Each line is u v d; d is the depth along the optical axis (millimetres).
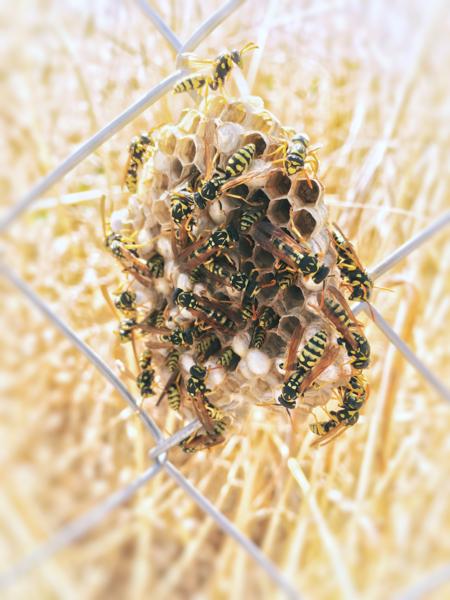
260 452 167
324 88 193
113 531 156
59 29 181
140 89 176
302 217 106
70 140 180
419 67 199
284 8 198
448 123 198
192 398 123
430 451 167
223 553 157
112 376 125
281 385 118
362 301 108
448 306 182
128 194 161
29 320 173
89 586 147
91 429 168
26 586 138
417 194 191
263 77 187
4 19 185
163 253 120
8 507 150
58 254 174
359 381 115
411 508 156
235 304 116
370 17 208
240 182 104
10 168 176
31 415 168
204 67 116
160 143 115
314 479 160
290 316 111
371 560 149
